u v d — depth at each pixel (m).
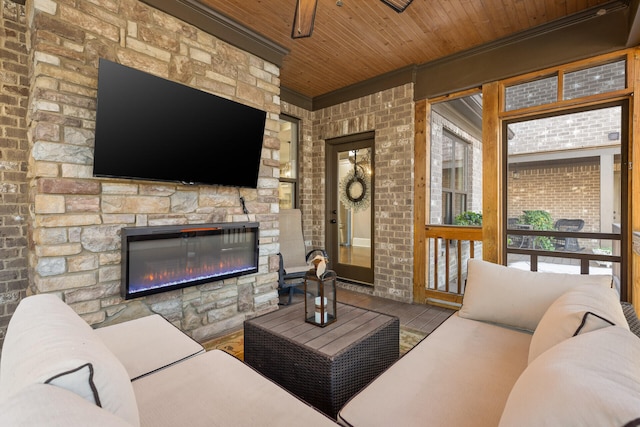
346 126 4.31
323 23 2.86
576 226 2.89
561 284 1.73
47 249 1.94
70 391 0.61
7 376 0.70
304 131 4.64
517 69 3.06
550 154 3.01
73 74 2.04
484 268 2.00
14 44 2.21
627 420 0.48
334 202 4.61
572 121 2.90
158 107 2.28
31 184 2.09
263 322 1.90
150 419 1.02
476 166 4.55
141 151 2.24
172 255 2.45
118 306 2.23
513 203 3.21
